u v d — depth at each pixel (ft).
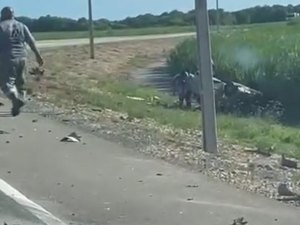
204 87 38.73
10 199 26.94
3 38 48.29
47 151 36.40
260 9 320.91
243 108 84.28
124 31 306.35
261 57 103.71
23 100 49.08
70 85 83.15
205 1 38.32
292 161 38.24
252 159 39.17
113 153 36.06
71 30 331.57
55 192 28.09
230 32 150.61
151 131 45.52
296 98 95.86
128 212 25.46
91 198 27.27
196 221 24.43
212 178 30.76
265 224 24.17
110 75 124.16
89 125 45.85
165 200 27.02
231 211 25.64
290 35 122.83
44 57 134.92
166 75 128.16
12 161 33.83
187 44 132.77
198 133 49.57
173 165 33.32
